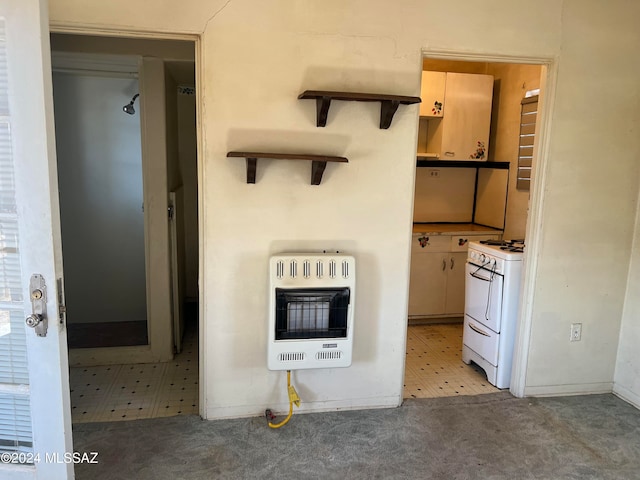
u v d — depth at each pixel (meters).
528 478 2.22
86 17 2.21
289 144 2.46
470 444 2.47
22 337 1.72
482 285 3.23
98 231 3.98
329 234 2.58
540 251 2.82
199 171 2.43
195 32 2.30
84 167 3.89
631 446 2.49
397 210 2.63
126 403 2.80
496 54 2.59
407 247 2.67
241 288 2.54
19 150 1.58
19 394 1.75
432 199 4.50
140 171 3.94
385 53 2.49
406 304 2.73
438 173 4.47
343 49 2.44
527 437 2.55
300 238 2.55
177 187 3.67
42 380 1.71
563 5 2.61
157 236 3.23
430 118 4.27
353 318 2.55
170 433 2.50
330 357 2.53
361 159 2.55
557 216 2.80
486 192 4.40
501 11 2.56
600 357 3.03
